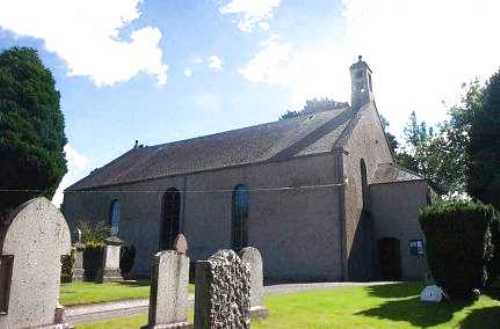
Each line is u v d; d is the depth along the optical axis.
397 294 15.77
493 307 12.78
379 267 27.55
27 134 23.30
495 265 16.83
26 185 22.94
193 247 30.17
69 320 10.37
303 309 12.18
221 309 6.93
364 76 32.19
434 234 14.15
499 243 16.88
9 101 23.34
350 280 23.92
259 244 27.16
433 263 14.13
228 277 7.14
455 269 13.70
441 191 30.97
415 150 49.34
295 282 23.33
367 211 28.09
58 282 8.49
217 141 36.19
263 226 27.31
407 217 27.20
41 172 23.25
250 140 33.28
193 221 30.73
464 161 40.88
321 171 26.02
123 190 36.00
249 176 28.92
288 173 27.25
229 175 29.92
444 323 10.99
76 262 23.80
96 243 25.31
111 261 23.81
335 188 25.22
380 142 32.62
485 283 15.38
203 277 6.93
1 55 25.06
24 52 25.41
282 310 11.91
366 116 30.73
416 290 16.77
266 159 28.47
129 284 21.39
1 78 23.61
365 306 13.07
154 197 33.72
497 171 22.94
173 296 9.75
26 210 8.06
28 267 7.99
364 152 29.19
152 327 9.12
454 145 41.84
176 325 9.55
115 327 9.34
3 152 22.30
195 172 31.58
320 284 21.09
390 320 11.16
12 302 7.67
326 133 28.95
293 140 29.94
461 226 13.75
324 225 25.08
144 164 38.31
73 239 28.38
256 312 10.76
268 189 27.80
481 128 24.80
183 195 31.91
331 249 24.50
